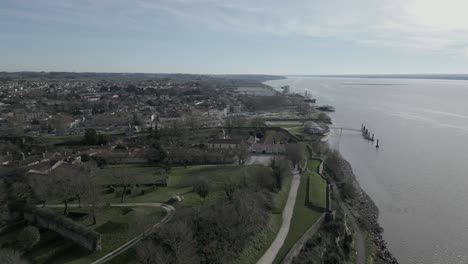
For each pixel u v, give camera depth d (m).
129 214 97.44
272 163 143.62
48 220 92.56
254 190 120.69
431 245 104.75
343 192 141.50
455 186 151.75
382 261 97.00
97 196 103.88
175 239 79.62
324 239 101.00
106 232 88.38
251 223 95.88
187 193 121.06
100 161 168.62
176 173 152.00
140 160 175.88
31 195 114.75
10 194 112.75
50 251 81.00
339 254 97.50
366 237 109.31
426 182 157.38
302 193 130.62
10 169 142.12
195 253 80.81
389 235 110.94
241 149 178.38
